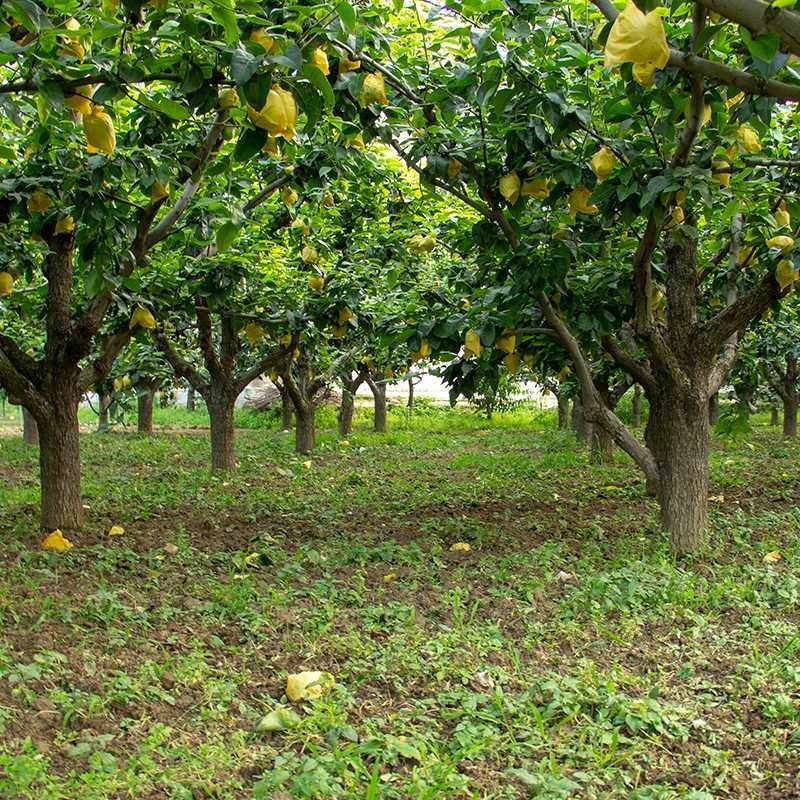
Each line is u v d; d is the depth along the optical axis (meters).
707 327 5.62
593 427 11.77
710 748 3.05
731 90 3.89
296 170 5.84
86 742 2.88
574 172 4.34
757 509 7.49
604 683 3.50
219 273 7.07
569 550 5.72
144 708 3.19
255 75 2.56
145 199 6.05
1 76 4.41
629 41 2.18
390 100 4.64
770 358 11.31
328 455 12.34
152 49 3.31
